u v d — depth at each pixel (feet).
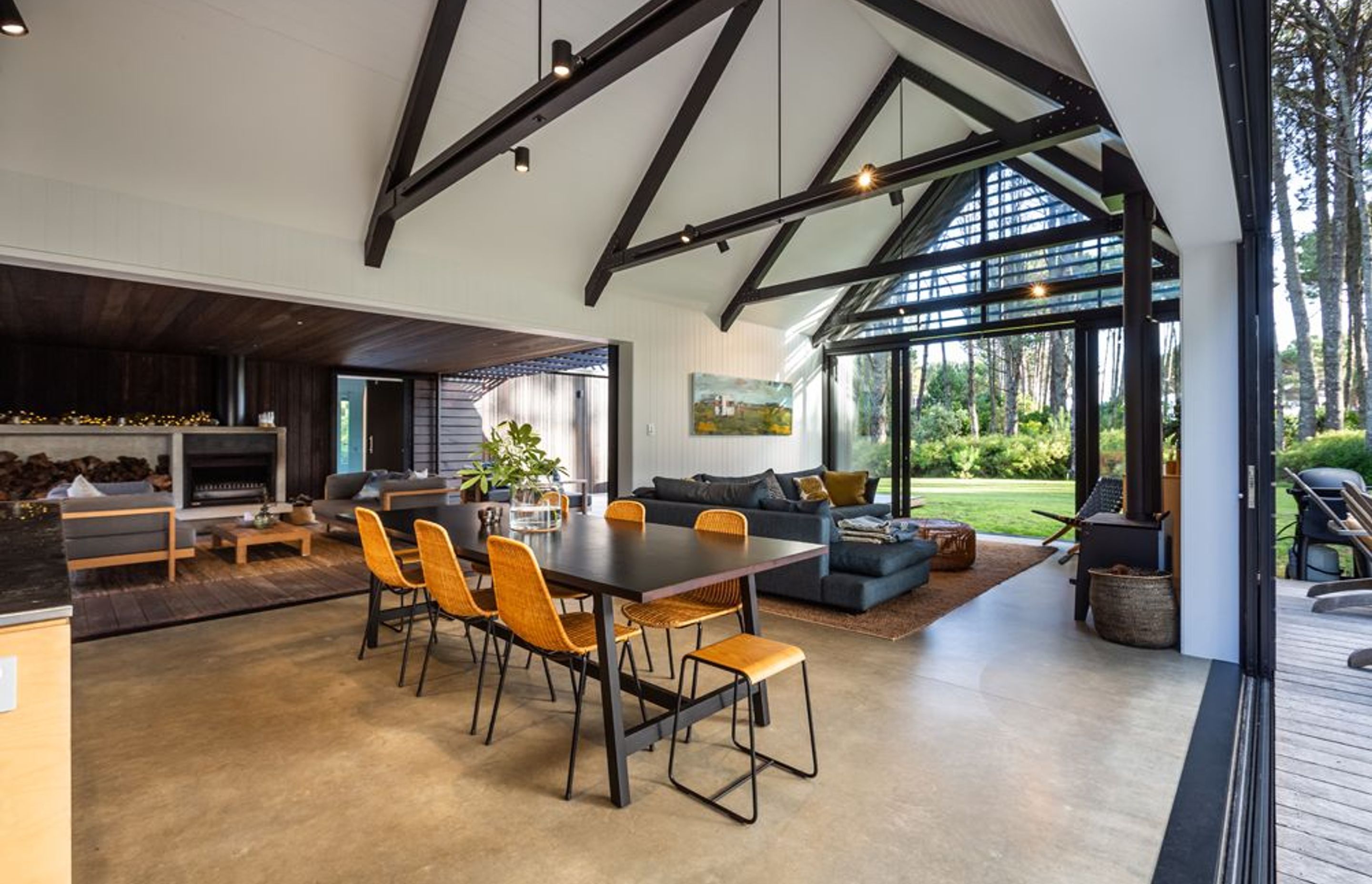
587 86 9.43
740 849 5.72
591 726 8.25
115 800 6.50
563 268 20.04
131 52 11.42
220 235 14.26
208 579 16.40
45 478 24.58
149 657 10.77
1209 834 5.82
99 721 8.32
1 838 3.47
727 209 21.15
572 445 41.29
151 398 28.86
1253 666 9.96
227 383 28.94
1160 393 12.35
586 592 7.01
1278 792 6.64
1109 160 12.14
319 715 8.54
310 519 21.66
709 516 10.34
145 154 12.78
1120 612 11.21
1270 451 10.05
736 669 6.29
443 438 37.60
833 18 17.72
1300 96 19.13
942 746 7.61
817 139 20.85
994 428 25.11
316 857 5.63
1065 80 10.92
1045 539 23.17
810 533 13.58
